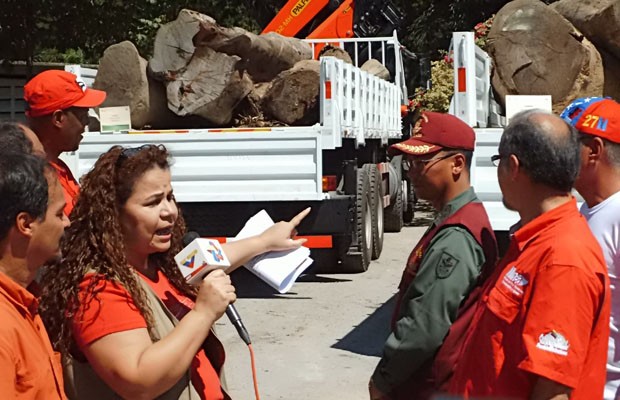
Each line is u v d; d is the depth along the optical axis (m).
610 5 7.32
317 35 14.54
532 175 2.77
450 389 2.92
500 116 7.71
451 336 3.25
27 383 2.30
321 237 9.12
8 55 16.94
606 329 2.69
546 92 7.52
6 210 2.32
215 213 9.19
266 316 8.47
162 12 19.73
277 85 9.60
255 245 3.53
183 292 3.21
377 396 3.41
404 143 3.50
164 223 3.01
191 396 2.96
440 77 13.22
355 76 10.20
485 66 7.49
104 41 17.77
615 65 7.75
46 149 4.54
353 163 10.00
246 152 9.02
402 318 3.36
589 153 3.30
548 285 2.61
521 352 2.63
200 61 9.27
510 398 2.68
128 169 2.94
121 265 2.86
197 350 2.83
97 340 2.75
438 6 22.78
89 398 2.84
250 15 22.00
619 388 3.18
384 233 14.59
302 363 6.93
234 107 9.46
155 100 9.48
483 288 2.98
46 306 2.82
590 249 2.66
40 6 16.66
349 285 9.86
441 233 3.34
